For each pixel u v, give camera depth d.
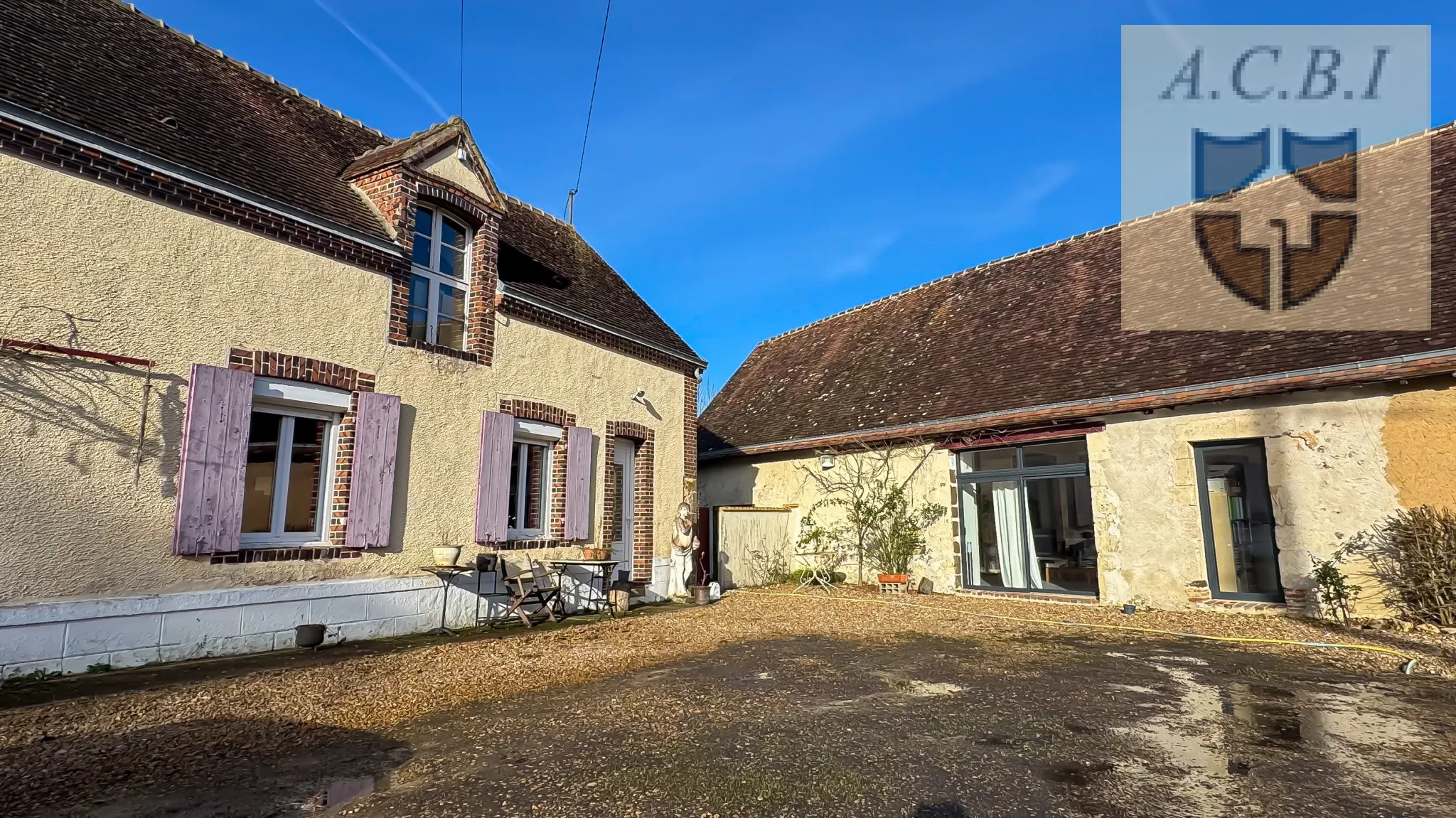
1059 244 15.31
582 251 13.49
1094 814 3.33
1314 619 8.41
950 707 5.12
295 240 7.38
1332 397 8.55
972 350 13.78
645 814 3.33
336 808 3.41
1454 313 8.01
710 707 5.13
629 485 11.86
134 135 6.46
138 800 3.47
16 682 5.39
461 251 9.66
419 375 8.49
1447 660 6.41
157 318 6.30
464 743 4.33
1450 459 7.71
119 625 5.93
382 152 8.91
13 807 3.34
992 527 11.92
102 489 5.90
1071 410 10.43
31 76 6.20
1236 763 3.96
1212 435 9.38
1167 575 9.62
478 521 8.95
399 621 8.01
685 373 12.94
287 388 7.22
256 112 8.91
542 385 10.09
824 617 9.73
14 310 5.52
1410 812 3.32
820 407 15.43
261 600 6.85
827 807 3.40
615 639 8.00
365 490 7.71
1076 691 5.59
